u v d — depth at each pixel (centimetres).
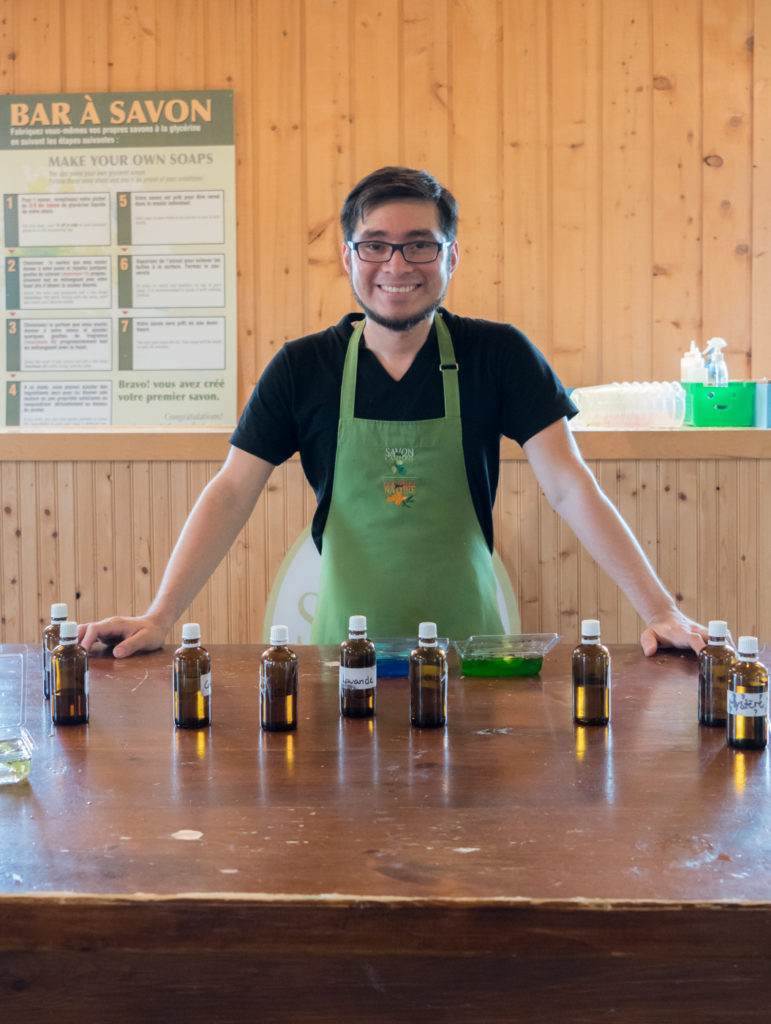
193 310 363
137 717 147
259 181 359
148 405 365
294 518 332
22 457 334
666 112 351
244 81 357
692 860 96
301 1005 92
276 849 100
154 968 92
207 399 364
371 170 356
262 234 360
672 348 355
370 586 209
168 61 359
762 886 91
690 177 352
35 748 133
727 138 351
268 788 117
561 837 102
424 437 208
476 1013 91
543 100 352
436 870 95
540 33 352
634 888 90
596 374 357
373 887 91
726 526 322
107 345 365
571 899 88
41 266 365
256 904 89
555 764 125
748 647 130
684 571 323
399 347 208
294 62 356
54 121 362
